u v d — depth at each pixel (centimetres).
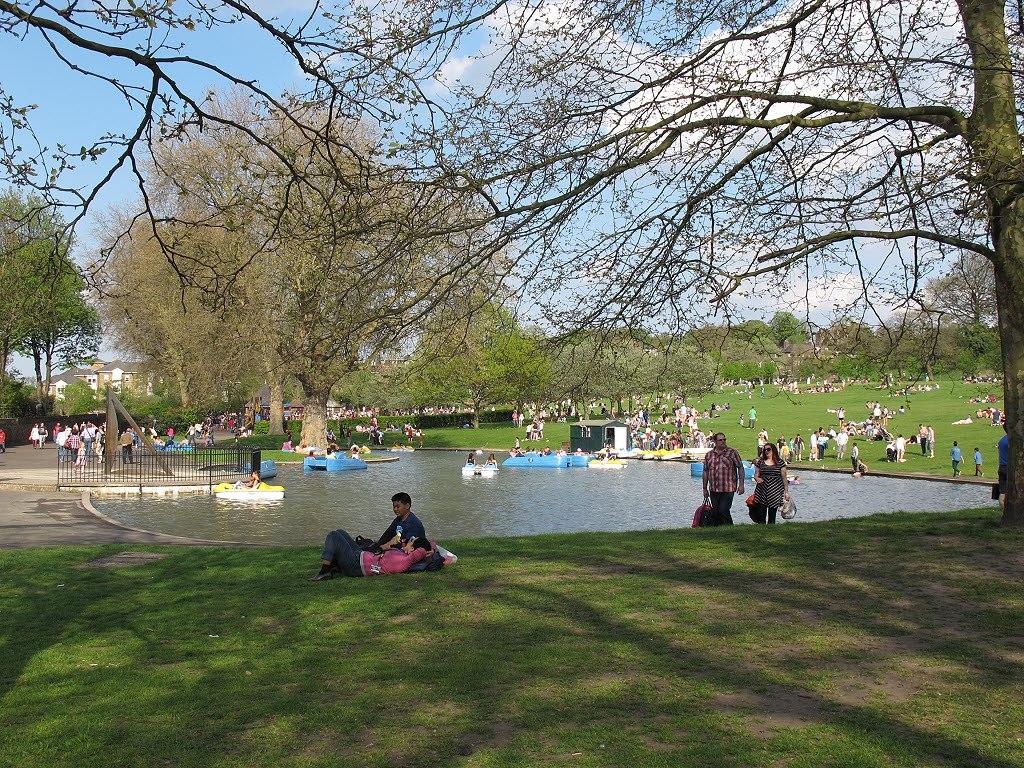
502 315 1195
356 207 1019
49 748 569
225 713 627
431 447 7469
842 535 1288
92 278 955
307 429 6128
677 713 598
